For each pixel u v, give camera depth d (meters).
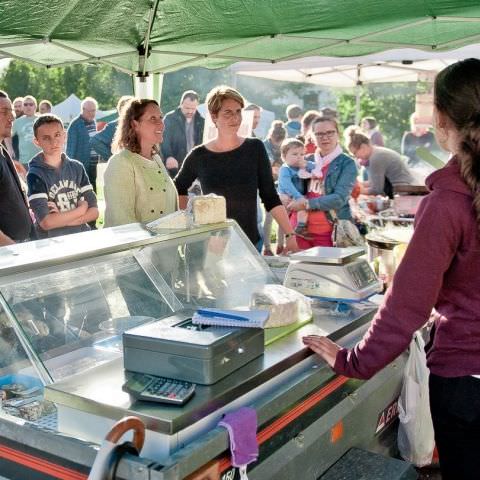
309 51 4.70
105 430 1.72
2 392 1.96
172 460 1.55
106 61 4.49
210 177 4.27
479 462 1.87
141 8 3.87
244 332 1.93
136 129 3.72
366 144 7.75
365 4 3.74
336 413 2.27
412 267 1.72
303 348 2.11
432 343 1.93
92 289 2.28
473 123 1.67
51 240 2.51
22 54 4.29
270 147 9.00
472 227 1.69
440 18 3.87
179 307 2.47
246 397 1.86
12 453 1.83
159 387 1.75
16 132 8.80
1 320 2.03
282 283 2.88
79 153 7.63
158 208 3.74
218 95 4.22
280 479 2.01
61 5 3.37
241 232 3.04
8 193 4.03
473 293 1.78
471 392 1.81
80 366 2.06
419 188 6.41
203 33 4.34
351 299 2.47
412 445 2.68
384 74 10.36
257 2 3.79
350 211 5.89
